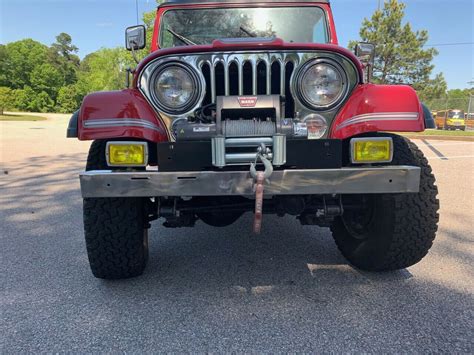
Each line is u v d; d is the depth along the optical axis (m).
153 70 2.51
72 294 2.69
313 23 3.94
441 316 2.32
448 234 3.80
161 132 2.52
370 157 2.40
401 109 2.46
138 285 2.82
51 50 92.44
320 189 2.25
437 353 1.99
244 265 3.16
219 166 2.27
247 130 2.36
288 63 2.57
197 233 4.00
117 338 2.17
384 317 2.33
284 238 3.80
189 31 3.98
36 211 4.94
